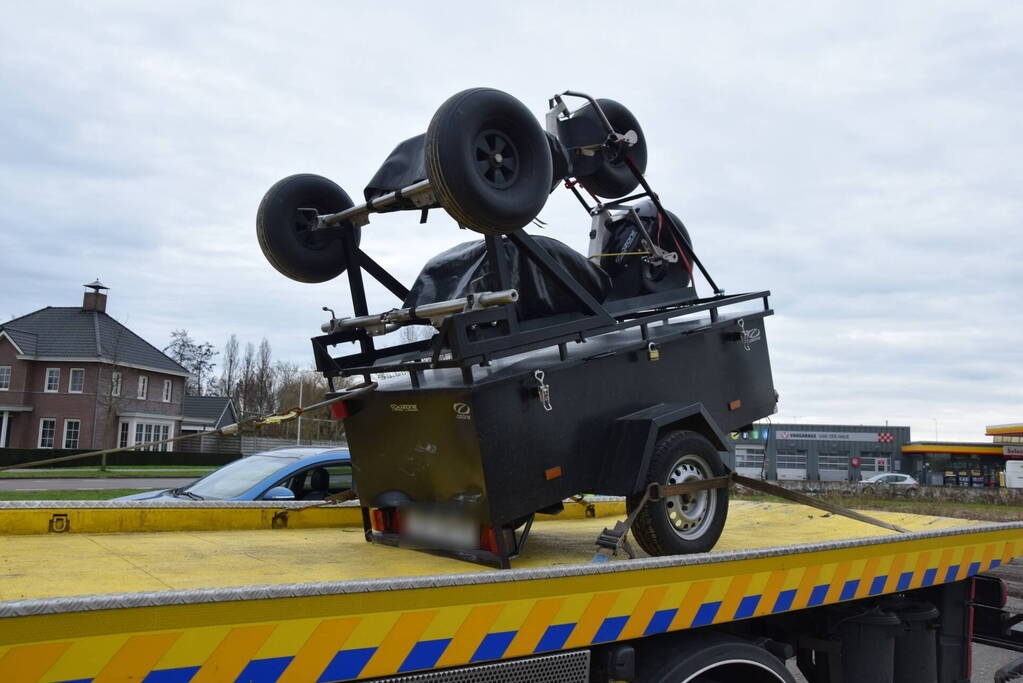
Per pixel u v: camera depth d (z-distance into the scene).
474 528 3.51
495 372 3.52
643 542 3.85
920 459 65.31
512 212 3.28
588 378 3.82
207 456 50.28
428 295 4.09
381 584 2.40
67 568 2.98
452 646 2.55
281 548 3.80
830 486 29.44
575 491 3.69
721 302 4.58
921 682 4.78
